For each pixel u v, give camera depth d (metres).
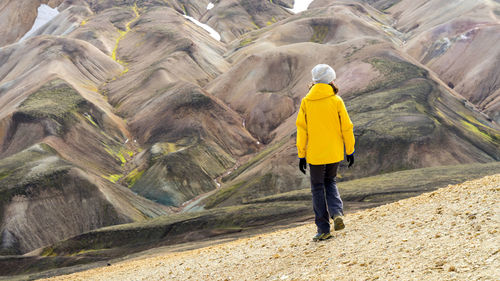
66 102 136.62
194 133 131.00
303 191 76.06
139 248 64.44
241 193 90.19
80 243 71.06
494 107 133.75
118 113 148.38
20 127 125.06
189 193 108.19
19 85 157.38
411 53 182.75
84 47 178.25
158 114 140.88
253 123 140.12
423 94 118.25
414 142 94.25
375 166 92.06
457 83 158.38
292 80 153.50
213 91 154.12
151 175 113.69
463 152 93.44
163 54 184.88
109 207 92.75
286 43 190.75
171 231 66.88
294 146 100.44
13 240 83.50
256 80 152.75
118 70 179.50
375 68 140.00
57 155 114.06
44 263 63.28
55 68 161.88
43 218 88.75
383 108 112.44
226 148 130.12
